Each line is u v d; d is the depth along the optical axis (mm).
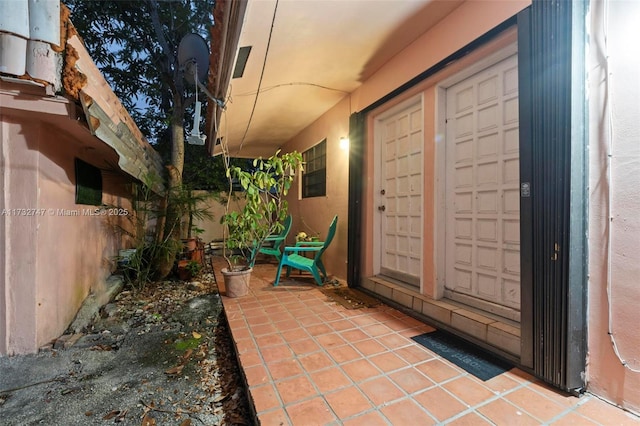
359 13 2232
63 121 2309
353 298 3215
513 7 1865
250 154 7715
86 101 2002
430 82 2619
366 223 3553
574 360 1529
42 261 2352
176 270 4973
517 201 2084
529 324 1719
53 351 2330
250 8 2025
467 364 1850
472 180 2408
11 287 2225
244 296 3299
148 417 1646
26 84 1900
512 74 2117
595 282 1517
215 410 1706
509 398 1519
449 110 2609
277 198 4363
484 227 2312
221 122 4348
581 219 1536
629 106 1405
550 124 1602
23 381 1965
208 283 4492
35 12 1729
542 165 1641
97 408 1723
